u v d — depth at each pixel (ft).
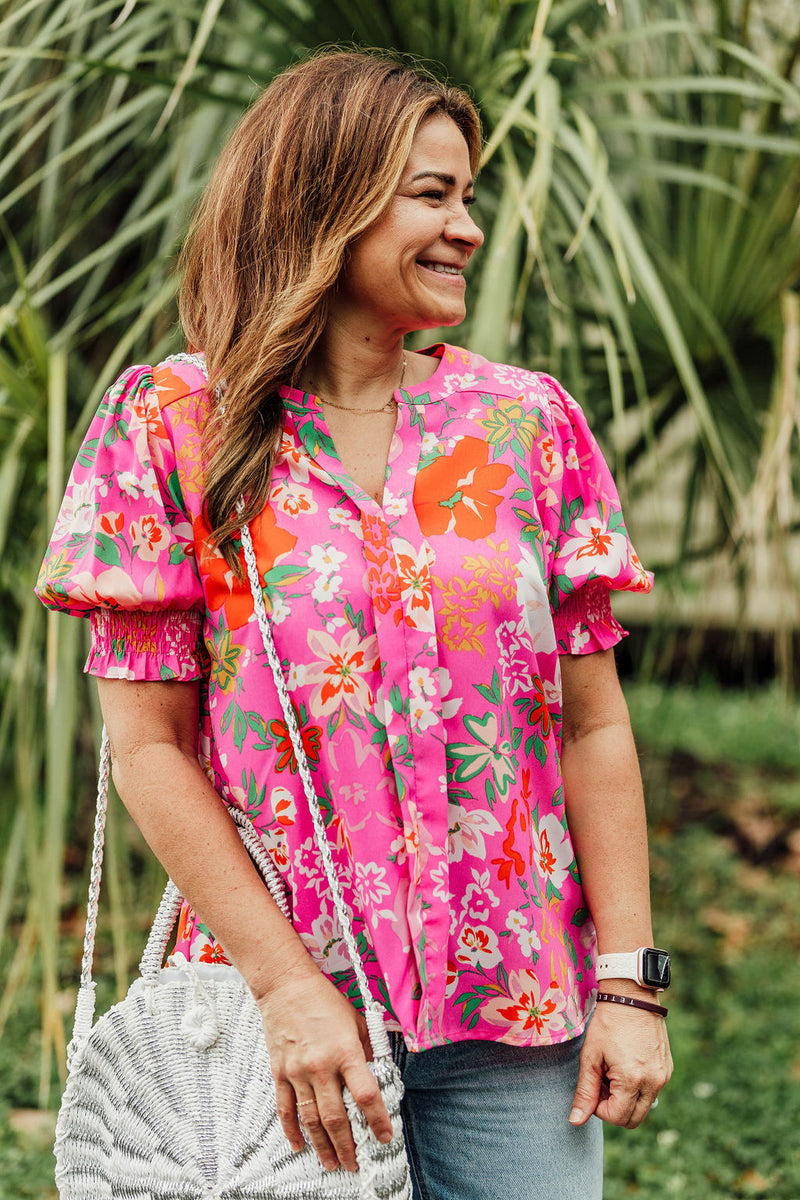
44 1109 8.67
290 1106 3.54
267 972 3.56
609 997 3.95
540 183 6.59
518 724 3.87
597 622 4.21
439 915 3.70
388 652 3.66
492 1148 3.93
